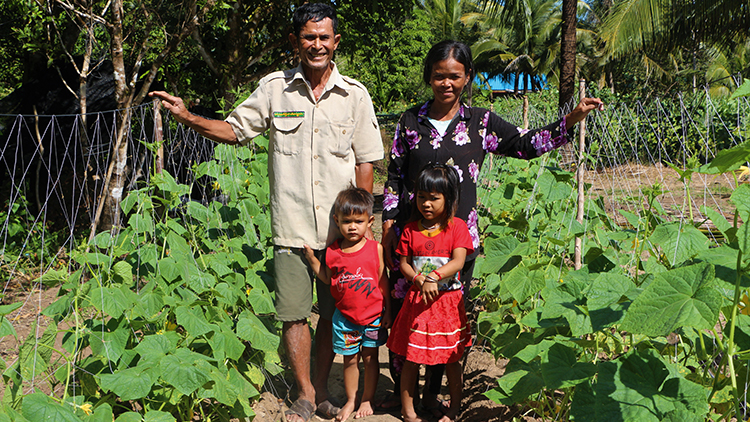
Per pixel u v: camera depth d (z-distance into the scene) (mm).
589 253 2242
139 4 5750
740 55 23000
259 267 3102
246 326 2402
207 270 2838
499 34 31141
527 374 2086
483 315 2959
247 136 2656
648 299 1497
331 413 2758
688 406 1579
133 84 5441
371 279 2596
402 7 9797
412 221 2570
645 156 7641
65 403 1798
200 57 9281
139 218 2535
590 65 27516
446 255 2471
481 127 2602
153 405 2152
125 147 4691
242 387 2305
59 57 6168
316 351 2867
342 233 2543
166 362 1903
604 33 13633
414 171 2625
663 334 1406
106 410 1817
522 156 2617
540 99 20875
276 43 9148
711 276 1444
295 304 2617
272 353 2738
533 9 31516
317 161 2605
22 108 6773
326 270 2639
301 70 2602
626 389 1667
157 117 2832
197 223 3490
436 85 2486
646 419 1559
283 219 2615
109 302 2021
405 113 2674
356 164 2770
